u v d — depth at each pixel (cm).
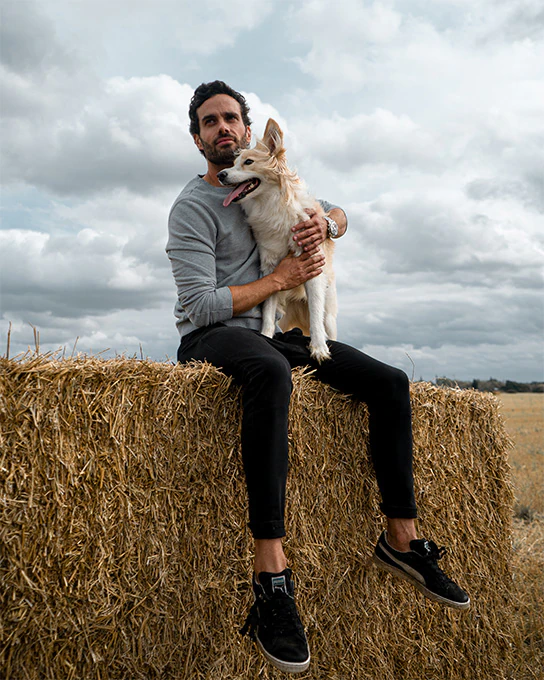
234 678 192
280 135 277
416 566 213
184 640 184
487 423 294
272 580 172
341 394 234
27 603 154
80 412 166
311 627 213
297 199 280
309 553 215
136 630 175
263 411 185
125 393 175
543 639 283
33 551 155
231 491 200
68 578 161
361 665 229
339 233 297
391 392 220
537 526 450
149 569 178
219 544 195
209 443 195
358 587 232
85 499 165
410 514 217
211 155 279
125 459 174
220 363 206
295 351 238
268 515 178
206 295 228
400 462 220
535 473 677
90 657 165
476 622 272
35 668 157
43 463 158
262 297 238
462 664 263
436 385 282
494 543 288
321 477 223
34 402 158
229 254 258
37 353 165
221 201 257
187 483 189
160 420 184
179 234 242
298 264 250
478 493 286
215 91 277
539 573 346
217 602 192
